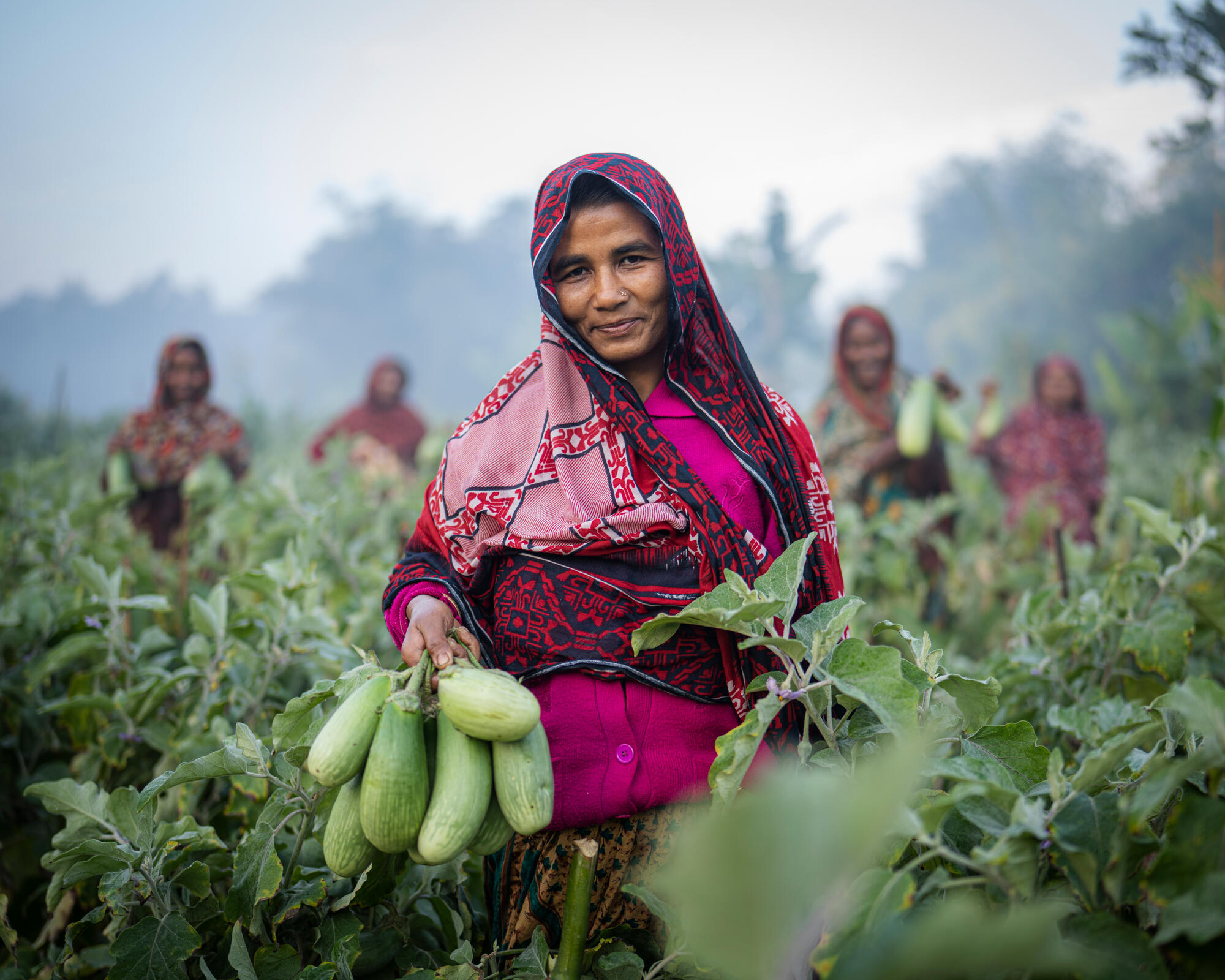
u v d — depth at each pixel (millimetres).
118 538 4781
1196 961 1196
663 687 1626
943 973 966
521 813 1385
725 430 1703
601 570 1651
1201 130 4770
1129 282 33781
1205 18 4355
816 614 1599
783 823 870
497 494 1727
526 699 1379
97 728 2582
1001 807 1386
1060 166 43188
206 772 1709
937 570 5367
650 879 1657
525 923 1698
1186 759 1248
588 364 1677
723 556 1599
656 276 1659
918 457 5941
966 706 1708
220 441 6434
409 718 1401
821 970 1228
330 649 2449
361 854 1437
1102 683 2594
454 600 1733
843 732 1631
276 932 1717
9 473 4277
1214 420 4367
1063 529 6477
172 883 1771
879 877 1271
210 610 2477
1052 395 7254
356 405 9219
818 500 1782
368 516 5312
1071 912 1306
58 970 1952
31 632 2908
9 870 2537
